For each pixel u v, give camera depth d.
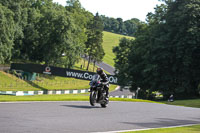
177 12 49.72
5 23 62.56
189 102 42.00
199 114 16.75
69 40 81.12
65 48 81.12
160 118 13.28
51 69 63.31
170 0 53.69
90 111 13.38
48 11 83.06
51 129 8.38
